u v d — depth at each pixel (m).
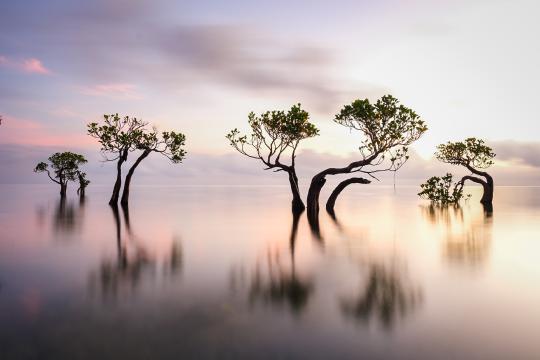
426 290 12.73
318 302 11.45
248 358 7.81
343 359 7.80
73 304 11.15
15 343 8.47
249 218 38.41
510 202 69.56
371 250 20.38
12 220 34.44
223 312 10.53
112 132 46.72
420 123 35.28
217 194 117.81
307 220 36.22
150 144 49.50
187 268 16.00
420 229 29.16
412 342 8.61
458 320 9.95
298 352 8.10
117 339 8.69
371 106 35.16
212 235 26.12
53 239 23.81
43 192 122.88
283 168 42.28
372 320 9.95
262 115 39.59
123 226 30.89
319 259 18.00
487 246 21.45
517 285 13.32
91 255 18.78
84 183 78.25
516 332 9.16
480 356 7.93
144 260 17.61
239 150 40.59
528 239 23.84
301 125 38.81
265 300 11.63
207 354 7.98
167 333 9.05
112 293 12.28
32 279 14.03
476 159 55.12
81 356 7.86
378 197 94.88
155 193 125.00
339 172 37.91
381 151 36.53
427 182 57.78
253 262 17.31
